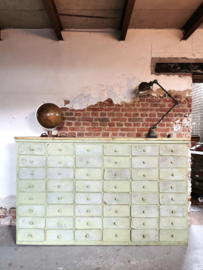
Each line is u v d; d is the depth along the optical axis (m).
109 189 2.11
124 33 2.47
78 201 2.11
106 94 2.65
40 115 2.31
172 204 2.12
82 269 1.73
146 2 2.15
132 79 2.65
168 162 2.13
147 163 2.12
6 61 2.69
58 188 2.11
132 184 2.12
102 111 2.65
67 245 2.10
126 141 2.11
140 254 1.95
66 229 2.10
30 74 2.68
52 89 2.67
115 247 2.07
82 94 2.66
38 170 2.11
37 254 1.94
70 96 2.66
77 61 2.68
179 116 2.63
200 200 3.58
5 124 2.67
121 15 2.38
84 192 2.11
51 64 2.68
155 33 2.68
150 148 2.12
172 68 2.63
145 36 2.68
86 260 1.85
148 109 2.65
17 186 2.11
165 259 1.88
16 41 2.71
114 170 2.12
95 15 2.40
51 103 2.42
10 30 2.71
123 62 2.66
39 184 2.11
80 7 2.25
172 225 2.11
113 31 2.69
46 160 2.12
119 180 2.12
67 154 2.12
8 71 2.69
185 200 2.12
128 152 2.12
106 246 2.09
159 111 2.64
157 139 2.11
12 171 2.66
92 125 2.65
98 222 2.10
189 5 2.19
